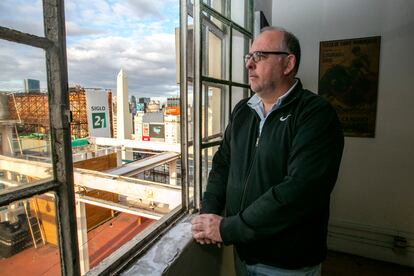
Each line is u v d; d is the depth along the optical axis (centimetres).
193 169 109
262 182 89
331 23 204
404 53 187
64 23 52
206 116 123
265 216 76
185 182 109
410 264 203
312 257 92
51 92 52
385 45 191
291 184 76
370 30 194
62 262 57
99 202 257
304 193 74
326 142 78
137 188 234
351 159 210
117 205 256
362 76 199
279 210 75
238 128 103
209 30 120
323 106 82
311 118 81
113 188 244
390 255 208
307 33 212
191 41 100
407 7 183
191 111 105
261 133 92
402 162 196
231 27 128
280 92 95
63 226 56
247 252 98
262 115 96
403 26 186
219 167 113
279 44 89
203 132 123
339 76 205
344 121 209
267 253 92
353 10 197
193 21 98
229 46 128
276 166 87
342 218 219
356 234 216
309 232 90
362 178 209
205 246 102
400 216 202
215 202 103
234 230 80
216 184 109
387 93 195
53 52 51
